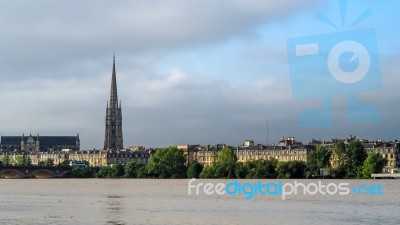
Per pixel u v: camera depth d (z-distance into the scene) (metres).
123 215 139.38
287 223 123.12
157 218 133.25
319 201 177.25
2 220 130.62
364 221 125.38
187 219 130.50
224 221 127.31
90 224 123.94
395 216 133.88
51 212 147.75
